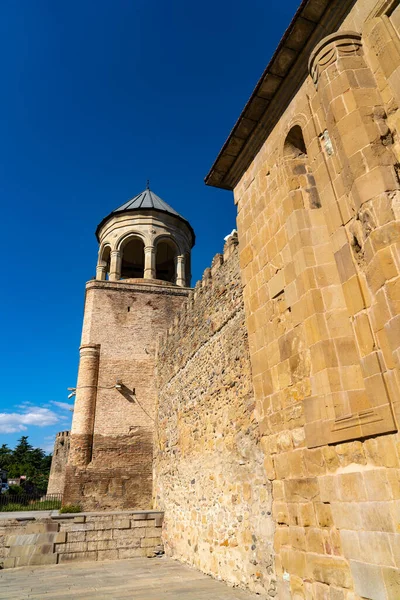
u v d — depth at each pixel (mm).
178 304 24172
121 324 22734
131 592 8555
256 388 7398
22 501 23703
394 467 4285
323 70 5805
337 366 5430
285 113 7402
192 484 12156
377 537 4363
